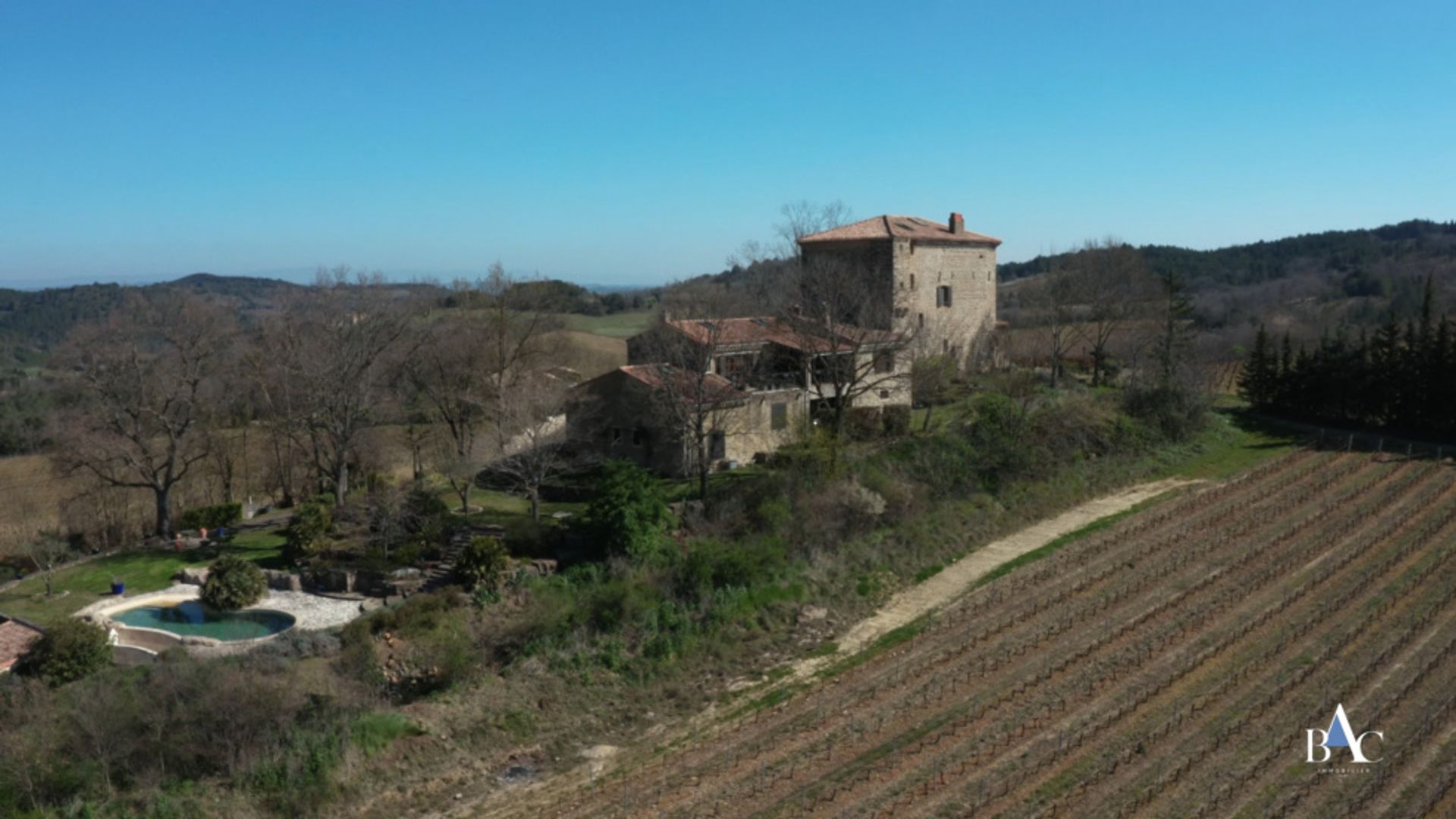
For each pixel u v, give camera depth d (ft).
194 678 79.10
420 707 83.20
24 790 68.28
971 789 68.69
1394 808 63.93
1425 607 96.73
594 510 113.60
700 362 131.75
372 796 72.18
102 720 73.56
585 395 154.81
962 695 84.07
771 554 109.50
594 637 94.94
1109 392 185.78
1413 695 78.95
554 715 84.12
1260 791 66.39
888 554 118.32
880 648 96.17
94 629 94.58
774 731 80.07
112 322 143.02
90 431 140.87
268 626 108.88
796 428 147.43
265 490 174.29
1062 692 83.20
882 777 71.20
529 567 110.42
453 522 123.95
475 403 152.15
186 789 70.64
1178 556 116.57
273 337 158.40
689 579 103.55
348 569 118.11
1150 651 90.38
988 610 103.81
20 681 84.69
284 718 76.95
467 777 75.20
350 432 143.54
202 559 131.64
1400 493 136.26
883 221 196.13
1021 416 150.92
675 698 87.61
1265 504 135.44
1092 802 66.13
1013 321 277.03
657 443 146.51
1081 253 235.61
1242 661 86.89
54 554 132.26
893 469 135.03
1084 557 118.62
